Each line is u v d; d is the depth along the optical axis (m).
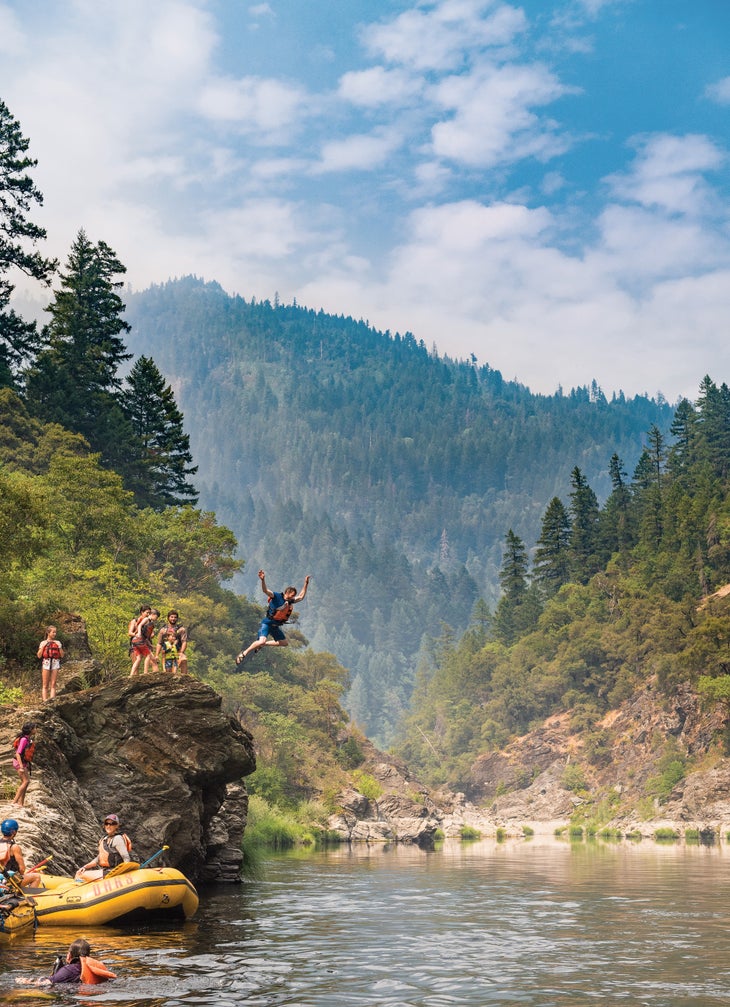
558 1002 13.88
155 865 26.47
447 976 15.82
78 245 96.94
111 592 49.41
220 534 79.88
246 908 25.75
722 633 124.94
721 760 123.44
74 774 26.06
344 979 15.41
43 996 13.38
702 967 16.91
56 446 70.38
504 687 181.00
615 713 158.50
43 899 18.39
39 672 30.75
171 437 94.62
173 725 27.92
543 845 89.75
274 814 78.12
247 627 118.56
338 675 128.50
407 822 102.69
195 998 13.55
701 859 57.47
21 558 34.62
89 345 91.88
